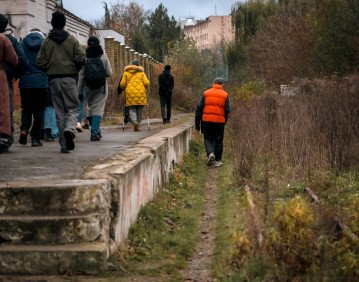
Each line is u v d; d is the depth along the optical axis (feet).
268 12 128.57
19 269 19.86
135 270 20.65
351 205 19.95
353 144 39.01
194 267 22.20
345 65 73.36
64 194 21.18
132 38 214.28
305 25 86.58
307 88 58.08
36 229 20.63
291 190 34.53
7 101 29.35
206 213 32.58
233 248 22.35
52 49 32.14
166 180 37.27
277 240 19.01
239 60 131.95
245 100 77.20
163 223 27.84
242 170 39.68
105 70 42.19
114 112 83.61
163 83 76.07
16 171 26.43
